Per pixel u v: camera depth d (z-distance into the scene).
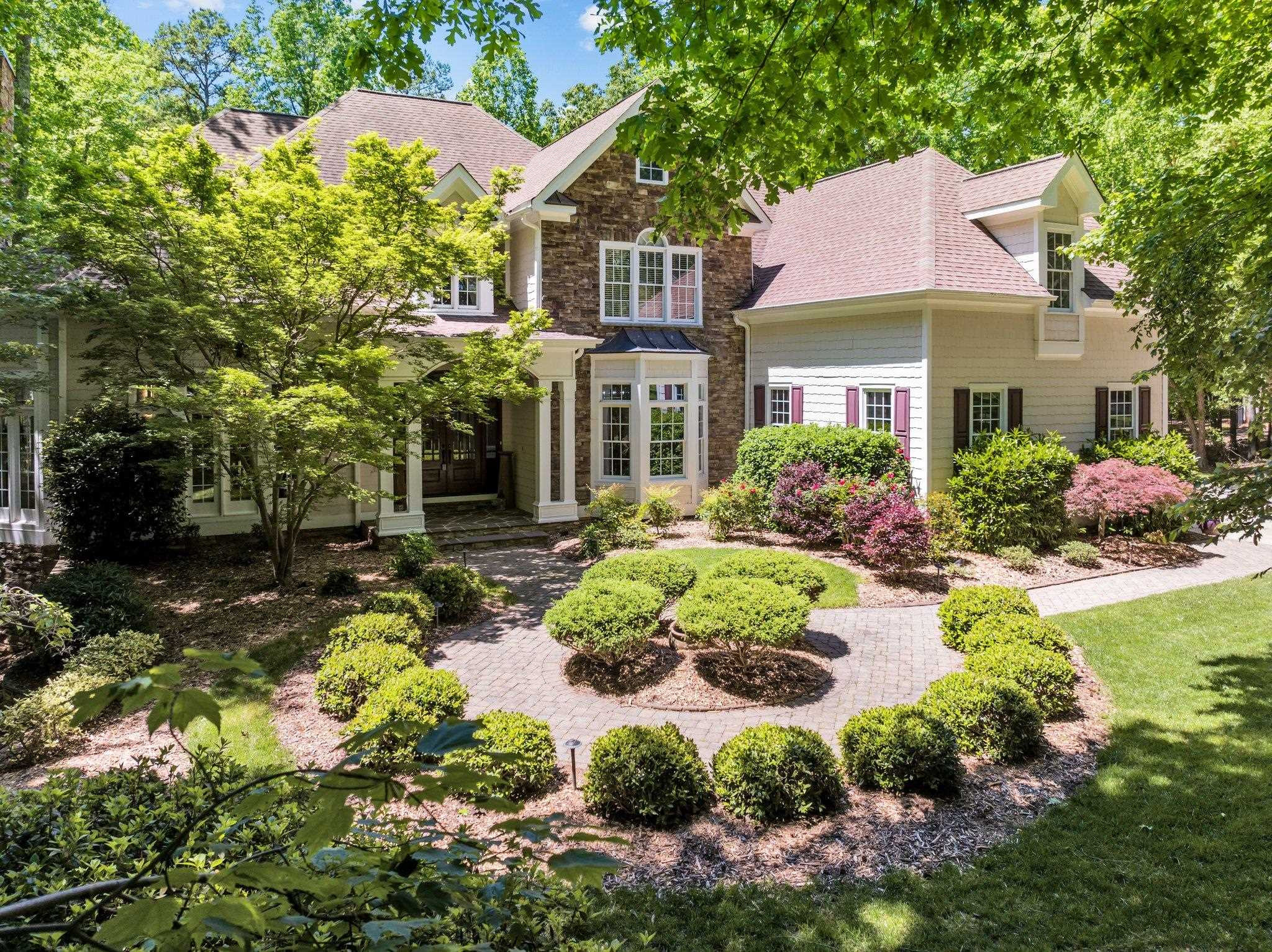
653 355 18.81
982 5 6.99
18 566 13.95
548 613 9.51
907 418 16.83
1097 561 15.26
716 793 6.86
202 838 3.22
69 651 9.49
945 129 7.61
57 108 19.48
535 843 1.75
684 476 19.70
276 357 12.19
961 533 15.65
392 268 11.96
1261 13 8.98
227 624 11.44
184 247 11.55
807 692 9.25
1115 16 7.32
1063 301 18.22
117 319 12.04
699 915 5.34
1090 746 7.77
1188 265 10.16
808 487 16.38
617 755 6.67
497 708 8.88
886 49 6.30
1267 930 5.06
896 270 17.16
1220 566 15.08
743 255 21.09
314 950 1.64
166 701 1.38
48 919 3.12
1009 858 5.95
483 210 13.66
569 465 18.73
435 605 11.62
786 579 11.14
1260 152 10.25
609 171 19.22
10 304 12.06
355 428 11.39
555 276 18.80
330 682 8.57
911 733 7.00
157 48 33.12
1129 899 5.43
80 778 4.32
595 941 3.98
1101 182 23.06
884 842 6.23
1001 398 17.62
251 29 34.81
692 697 9.06
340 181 18.22
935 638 11.16
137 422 14.59
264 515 13.06
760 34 6.70
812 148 7.11
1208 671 9.53
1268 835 6.06
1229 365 9.01
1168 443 18.42
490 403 21.77
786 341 19.83
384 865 1.78
